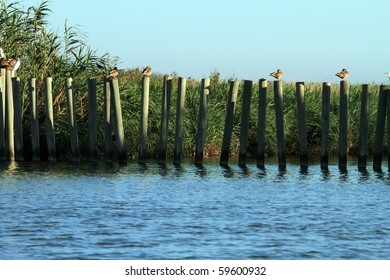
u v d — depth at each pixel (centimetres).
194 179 2930
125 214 2209
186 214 2220
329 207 2364
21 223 2062
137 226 2045
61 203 2372
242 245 1855
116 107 3272
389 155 3172
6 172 3020
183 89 3281
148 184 2791
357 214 2252
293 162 3525
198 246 1841
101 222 2092
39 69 3456
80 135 3409
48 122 3297
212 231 1995
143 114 3306
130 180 2878
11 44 3478
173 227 2039
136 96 3509
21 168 3136
